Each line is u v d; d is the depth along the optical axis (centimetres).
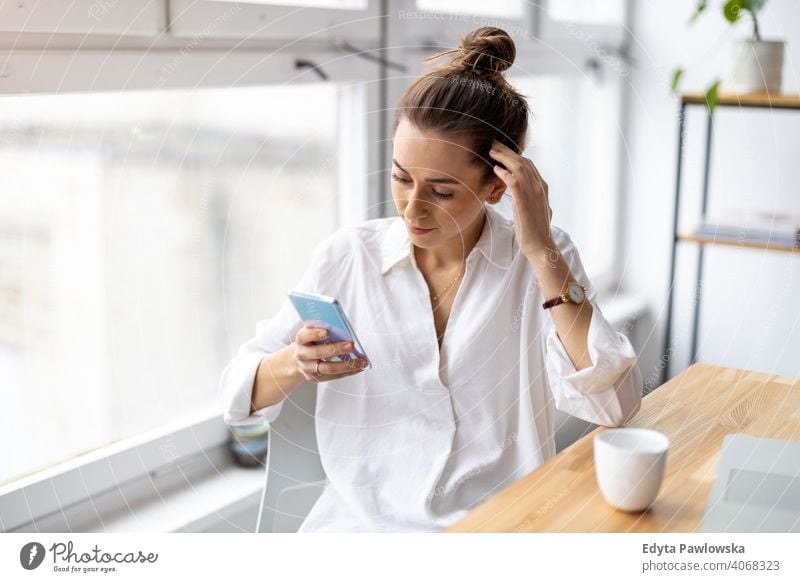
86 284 135
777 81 207
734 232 211
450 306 120
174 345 149
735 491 92
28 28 108
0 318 125
